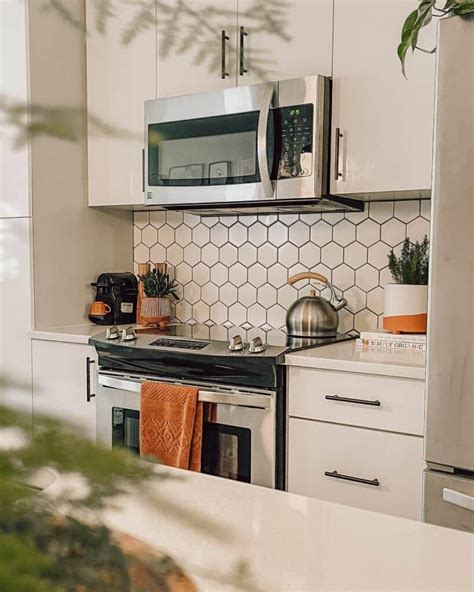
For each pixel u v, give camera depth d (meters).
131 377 2.33
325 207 2.47
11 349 2.80
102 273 3.03
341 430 1.95
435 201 1.49
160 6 0.56
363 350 2.15
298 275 2.54
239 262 2.88
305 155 2.22
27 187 2.69
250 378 2.06
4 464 0.26
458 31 1.45
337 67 2.23
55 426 0.27
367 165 2.19
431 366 1.50
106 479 0.29
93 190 2.91
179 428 2.12
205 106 2.42
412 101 2.10
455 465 1.47
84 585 0.34
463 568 0.68
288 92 2.24
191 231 3.02
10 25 2.60
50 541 0.31
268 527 0.78
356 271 2.59
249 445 2.07
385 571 0.67
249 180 2.33
